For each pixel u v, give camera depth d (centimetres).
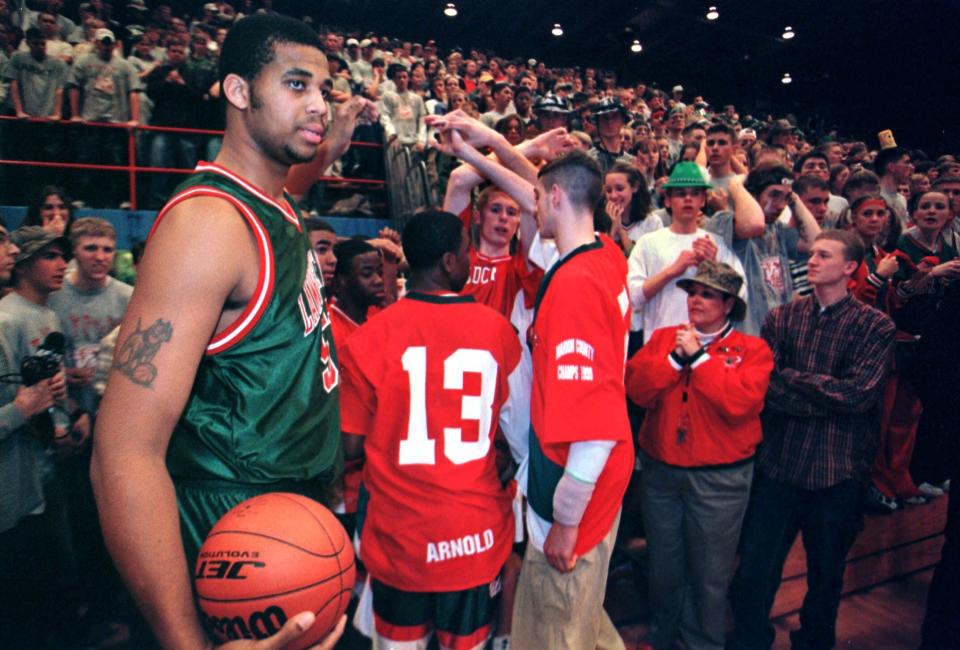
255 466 119
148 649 177
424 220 209
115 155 628
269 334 118
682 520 289
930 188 507
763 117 2005
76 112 612
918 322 304
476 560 197
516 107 738
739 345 277
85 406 304
